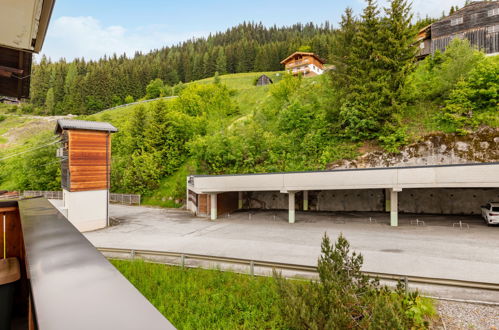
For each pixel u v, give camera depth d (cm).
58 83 10406
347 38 3075
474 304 907
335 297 705
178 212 3159
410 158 2523
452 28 3634
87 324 58
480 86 2455
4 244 374
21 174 4659
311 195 2894
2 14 230
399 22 2739
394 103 2605
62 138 2500
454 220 2117
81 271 106
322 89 3606
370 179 2033
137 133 4234
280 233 1981
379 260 1331
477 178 1783
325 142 2936
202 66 10956
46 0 213
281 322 816
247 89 6344
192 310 908
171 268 1259
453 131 2462
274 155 3066
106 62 13300
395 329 578
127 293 85
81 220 2317
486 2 3431
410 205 2514
